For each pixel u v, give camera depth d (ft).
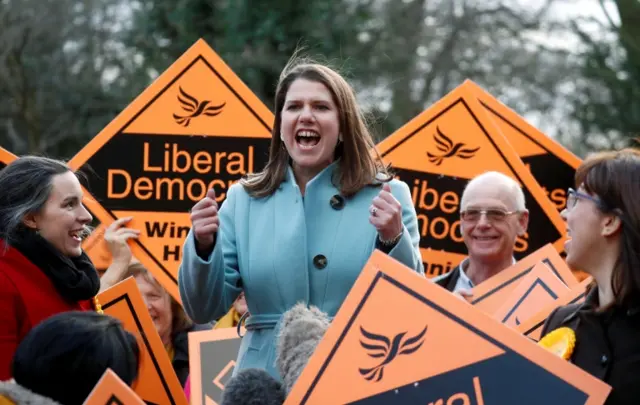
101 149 20.53
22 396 10.35
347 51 55.21
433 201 21.85
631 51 61.62
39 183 14.79
